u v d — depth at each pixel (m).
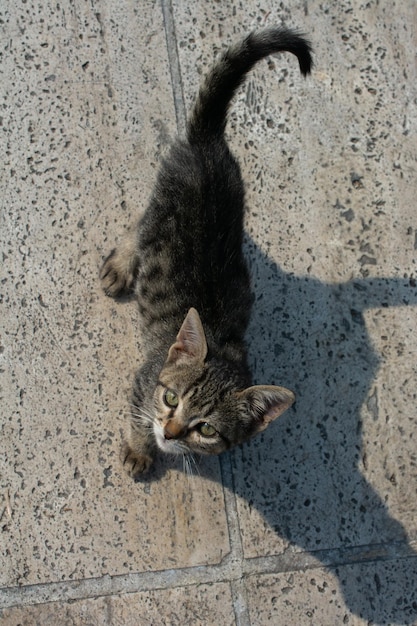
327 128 1.02
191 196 0.88
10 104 0.98
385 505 0.93
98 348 0.93
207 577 0.89
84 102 0.99
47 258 0.95
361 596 0.91
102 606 0.88
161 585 0.89
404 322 0.98
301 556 0.91
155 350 0.88
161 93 1.00
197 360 0.83
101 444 0.91
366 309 0.98
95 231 0.96
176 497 0.91
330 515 0.92
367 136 1.02
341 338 0.97
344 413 0.95
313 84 1.02
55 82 0.99
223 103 0.89
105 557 0.89
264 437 0.93
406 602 0.91
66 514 0.90
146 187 0.97
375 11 1.05
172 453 0.88
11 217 0.95
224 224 0.88
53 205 0.96
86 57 1.00
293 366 0.95
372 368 0.96
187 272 0.87
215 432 0.83
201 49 1.01
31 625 0.87
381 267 0.99
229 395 0.82
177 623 0.88
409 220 1.00
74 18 1.00
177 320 0.87
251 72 1.01
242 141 1.00
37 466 0.90
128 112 0.99
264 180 0.99
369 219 1.00
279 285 0.97
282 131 1.01
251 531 0.91
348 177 1.01
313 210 0.99
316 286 0.97
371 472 0.94
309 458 0.93
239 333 0.89
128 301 0.95
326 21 1.04
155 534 0.90
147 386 0.86
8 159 0.97
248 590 0.90
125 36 1.01
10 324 0.93
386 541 0.92
